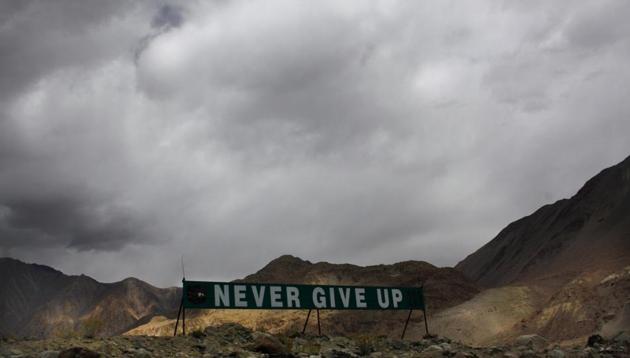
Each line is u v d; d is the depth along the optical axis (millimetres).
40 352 17266
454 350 23562
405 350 25156
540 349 29031
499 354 24375
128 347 19641
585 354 25516
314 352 21688
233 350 20688
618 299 107062
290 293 32375
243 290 30484
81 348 15820
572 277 154750
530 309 141375
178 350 20500
